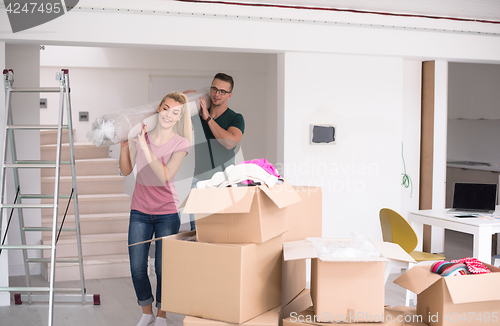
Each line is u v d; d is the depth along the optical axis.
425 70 4.80
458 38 4.44
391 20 4.23
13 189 4.26
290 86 4.08
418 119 4.87
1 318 3.23
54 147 5.16
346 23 4.11
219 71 6.88
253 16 3.87
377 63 4.29
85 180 4.94
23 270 4.40
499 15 4.50
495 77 6.00
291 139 4.11
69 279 4.16
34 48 4.24
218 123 2.41
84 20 3.50
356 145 4.29
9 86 3.13
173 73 6.66
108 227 4.64
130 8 3.58
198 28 3.74
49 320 2.75
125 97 6.46
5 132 3.06
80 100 6.26
